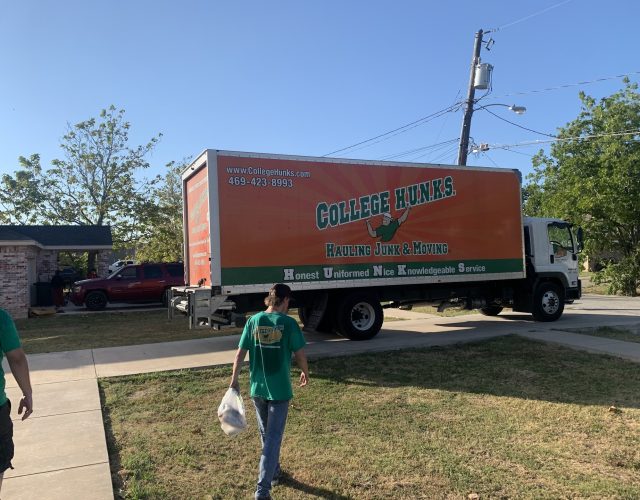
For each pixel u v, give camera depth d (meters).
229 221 9.32
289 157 9.84
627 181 21.58
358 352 9.43
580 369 8.10
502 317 14.60
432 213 11.28
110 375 8.09
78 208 33.06
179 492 4.30
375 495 4.22
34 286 21.03
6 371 8.93
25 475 4.56
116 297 19.77
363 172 10.54
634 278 22.50
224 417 4.13
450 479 4.48
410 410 6.35
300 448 5.17
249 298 9.80
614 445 5.21
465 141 20.03
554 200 24.03
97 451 5.11
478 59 19.72
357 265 10.42
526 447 5.18
